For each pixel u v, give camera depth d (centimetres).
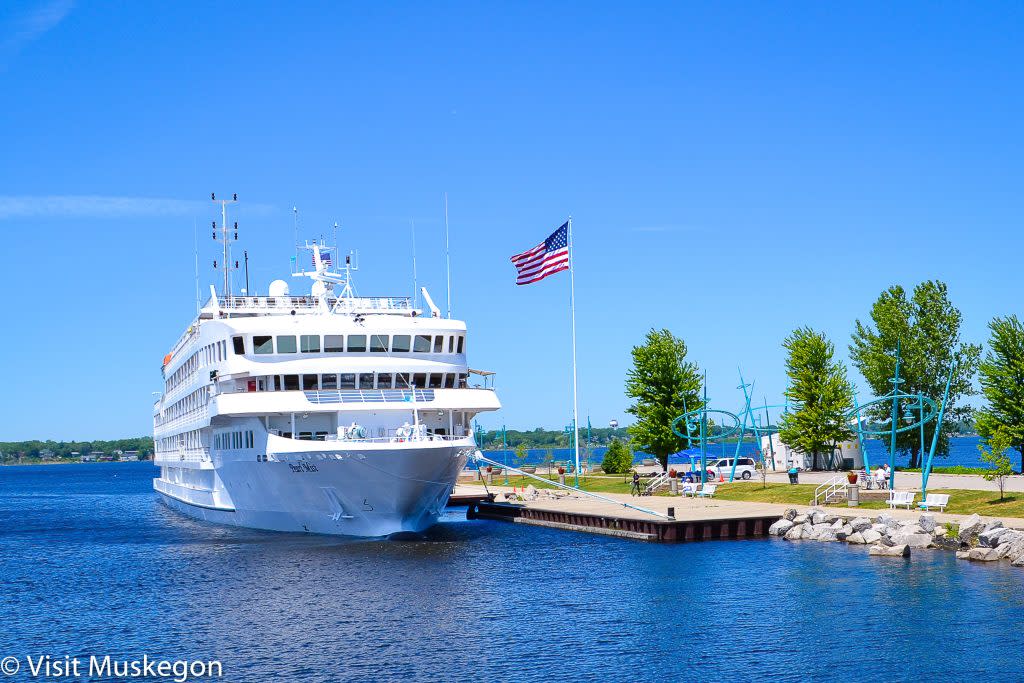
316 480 5622
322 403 5656
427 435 5616
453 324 6138
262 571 5059
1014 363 7206
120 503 13062
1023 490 6203
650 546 5762
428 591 4500
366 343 5894
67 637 3919
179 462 8050
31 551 6650
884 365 9194
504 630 3794
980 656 3306
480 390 6041
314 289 6988
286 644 3688
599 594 4378
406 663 3416
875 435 8006
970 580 4319
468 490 9625
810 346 8912
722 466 9712
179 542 6366
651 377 9562
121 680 3356
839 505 6494
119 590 4809
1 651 3744
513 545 5891
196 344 6612
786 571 4756
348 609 4188
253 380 5806
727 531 6097
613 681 3186
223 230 8156
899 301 9462
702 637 3631
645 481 9012
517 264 8162
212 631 3912
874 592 4191
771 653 3419
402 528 5781
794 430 8794
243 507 6519
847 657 3347
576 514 6769
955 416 9338
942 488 6562
